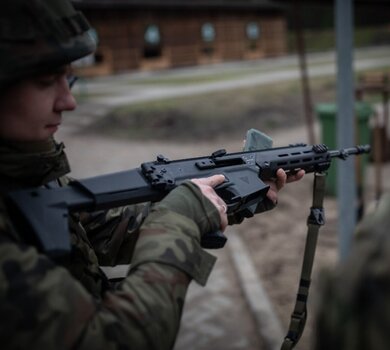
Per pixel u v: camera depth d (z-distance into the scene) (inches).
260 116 518.6
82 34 43.6
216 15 1171.9
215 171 56.9
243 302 167.9
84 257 49.5
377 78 268.1
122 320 37.8
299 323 62.2
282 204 272.5
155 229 43.2
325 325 26.4
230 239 224.2
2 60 38.5
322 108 261.4
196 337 148.3
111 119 519.8
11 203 42.2
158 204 46.0
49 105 42.2
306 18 1619.1
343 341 25.0
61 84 43.2
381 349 23.3
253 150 63.3
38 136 42.7
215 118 511.5
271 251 211.3
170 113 526.0
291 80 731.4
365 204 246.7
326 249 208.5
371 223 26.5
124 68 1034.7
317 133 460.1
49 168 45.7
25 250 37.5
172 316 39.4
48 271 37.1
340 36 148.6
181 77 889.5
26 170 43.9
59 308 36.0
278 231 234.8
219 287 179.5
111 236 58.4
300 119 522.0
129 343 37.2
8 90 40.5
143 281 40.0
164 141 449.1
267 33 1289.4
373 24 1498.5
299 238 225.5
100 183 47.4
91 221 58.2
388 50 1244.5
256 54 1266.0
